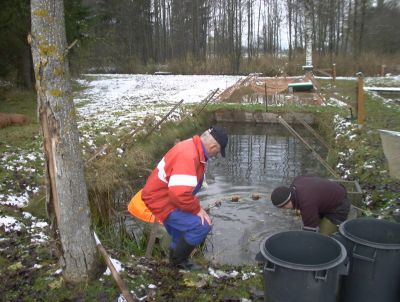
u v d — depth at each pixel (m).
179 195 3.45
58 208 3.28
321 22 40.56
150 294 3.45
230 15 44.09
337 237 2.96
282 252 2.83
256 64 34.00
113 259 3.92
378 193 6.06
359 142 9.11
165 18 49.09
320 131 13.33
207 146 3.53
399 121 10.87
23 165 7.30
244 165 9.79
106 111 14.02
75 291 3.37
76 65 23.61
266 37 49.25
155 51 48.50
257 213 6.69
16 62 18.06
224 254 5.20
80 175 3.28
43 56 2.96
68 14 15.50
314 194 3.88
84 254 3.40
